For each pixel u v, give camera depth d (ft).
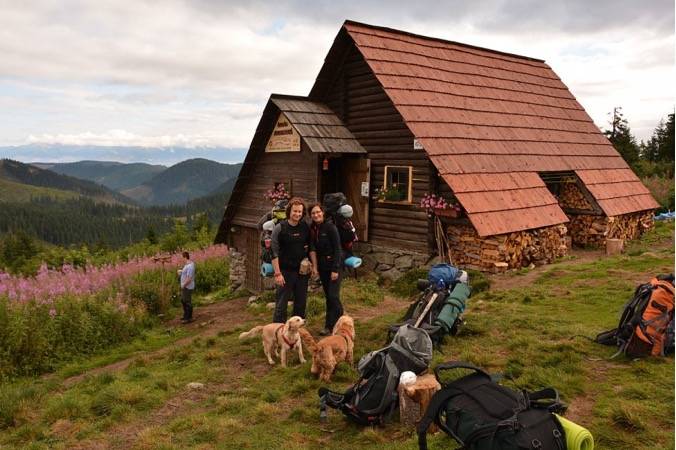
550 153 57.06
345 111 54.90
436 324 23.21
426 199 46.06
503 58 69.36
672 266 37.47
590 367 20.49
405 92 49.49
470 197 43.91
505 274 42.70
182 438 18.40
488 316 28.55
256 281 63.00
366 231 52.90
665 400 17.11
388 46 54.08
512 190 47.93
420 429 13.16
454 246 46.70
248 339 30.81
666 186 91.86
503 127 54.95
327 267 28.32
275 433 18.10
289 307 38.27
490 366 21.30
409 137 48.55
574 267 41.75
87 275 57.72
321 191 51.90
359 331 29.48
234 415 20.02
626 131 155.94
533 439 11.80
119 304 48.26
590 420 16.46
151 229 144.97
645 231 65.51
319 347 22.26
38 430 20.89
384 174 51.16
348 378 22.16
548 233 48.88
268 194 56.95
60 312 42.78
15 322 38.55
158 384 24.34
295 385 21.86
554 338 24.23
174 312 55.77
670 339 20.71
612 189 60.54
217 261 79.66
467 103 54.44
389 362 17.74
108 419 21.09
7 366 36.78
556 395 13.42
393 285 44.68
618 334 21.85
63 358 39.83
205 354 28.48
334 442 17.06
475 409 12.73
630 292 31.76
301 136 50.26
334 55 53.83
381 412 17.35
